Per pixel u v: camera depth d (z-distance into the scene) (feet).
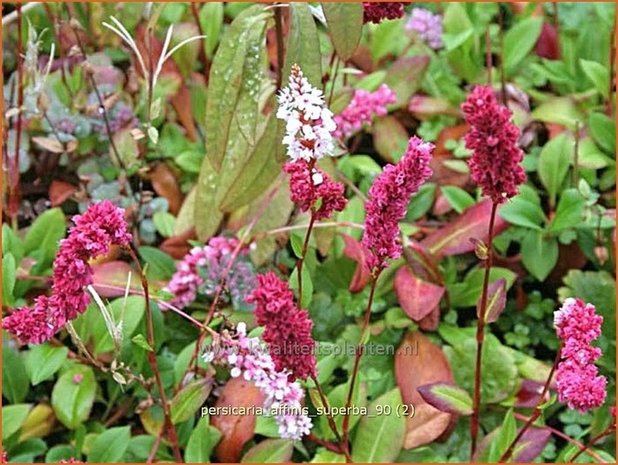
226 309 1.99
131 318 1.80
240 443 1.80
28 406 1.80
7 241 1.99
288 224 2.01
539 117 2.29
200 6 2.61
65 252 1.33
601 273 2.01
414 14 2.48
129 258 2.18
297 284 1.65
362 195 2.06
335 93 1.92
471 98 1.21
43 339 1.35
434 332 1.98
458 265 2.11
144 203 2.21
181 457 1.84
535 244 2.03
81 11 2.44
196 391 1.64
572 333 1.39
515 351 1.91
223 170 1.86
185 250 2.13
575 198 1.98
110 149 2.31
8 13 2.58
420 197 2.20
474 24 2.56
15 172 2.12
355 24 1.61
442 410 1.69
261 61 1.70
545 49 2.57
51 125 2.13
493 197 1.28
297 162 1.38
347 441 1.74
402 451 1.80
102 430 1.90
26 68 1.98
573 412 1.86
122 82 2.36
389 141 2.34
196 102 2.41
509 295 2.13
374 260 1.45
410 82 2.38
